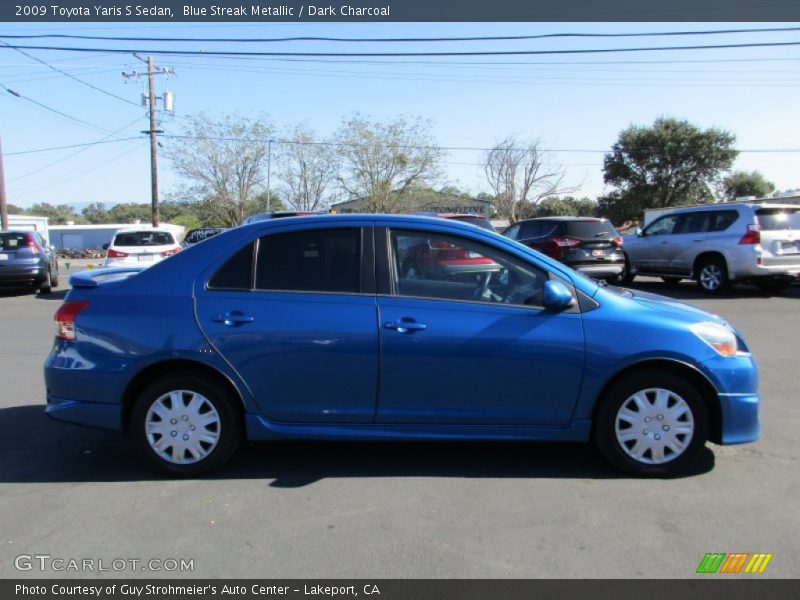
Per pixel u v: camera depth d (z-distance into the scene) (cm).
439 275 395
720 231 1259
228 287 395
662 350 378
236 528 333
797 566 294
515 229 1443
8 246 1440
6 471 412
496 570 291
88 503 364
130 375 388
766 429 480
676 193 4734
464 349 379
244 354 384
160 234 1473
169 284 397
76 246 6069
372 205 4169
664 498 364
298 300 388
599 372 381
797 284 1422
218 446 394
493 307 387
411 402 387
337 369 384
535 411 388
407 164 4141
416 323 380
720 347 386
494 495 370
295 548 312
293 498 368
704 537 320
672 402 387
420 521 339
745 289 1368
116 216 9838
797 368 669
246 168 4244
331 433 391
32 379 653
